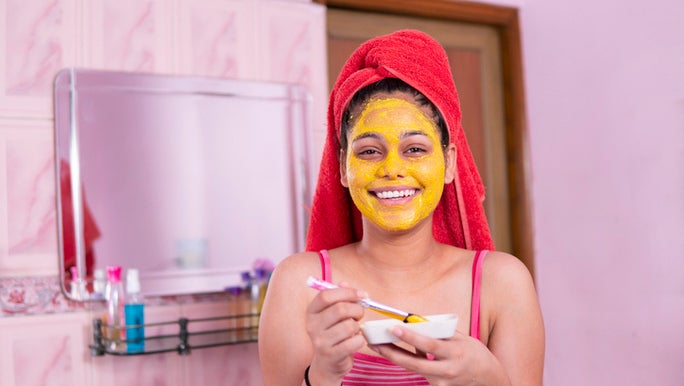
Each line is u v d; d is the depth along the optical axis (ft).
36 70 5.70
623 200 7.70
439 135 3.06
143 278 5.96
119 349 5.47
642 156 7.54
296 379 3.02
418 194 2.98
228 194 6.34
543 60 8.38
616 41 7.79
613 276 7.81
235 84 6.42
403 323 2.46
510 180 8.50
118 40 5.99
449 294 3.09
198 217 6.20
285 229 6.57
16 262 5.56
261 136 6.51
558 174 8.29
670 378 7.25
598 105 7.96
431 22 8.05
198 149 6.24
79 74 5.81
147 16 6.12
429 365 2.45
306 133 6.72
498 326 3.08
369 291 3.10
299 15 6.77
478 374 2.51
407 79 2.99
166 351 5.44
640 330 7.55
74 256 5.71
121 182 5.92
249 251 6.40
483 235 3.41
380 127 2.96
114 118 5.92
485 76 8.43
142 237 5.97
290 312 3.07
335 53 7.39
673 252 7.26
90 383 5.72
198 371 6.12
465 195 3.35
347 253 3.22
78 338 5.72
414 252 3.09
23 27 5.66
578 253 8.11
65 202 5.71
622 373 7.73
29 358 5.56
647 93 7.50
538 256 8.40
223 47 6.41
